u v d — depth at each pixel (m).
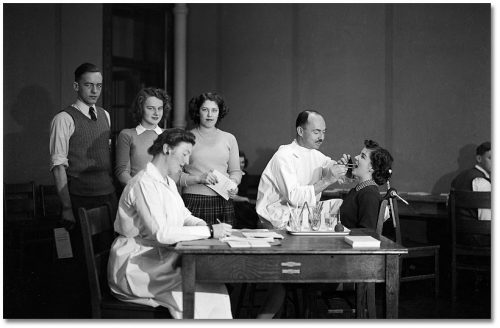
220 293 3.22
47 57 6.51
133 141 4.32
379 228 3.70
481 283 5.30
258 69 7.29
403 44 6.31
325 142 6.80
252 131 7.34
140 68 7.46
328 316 4.21
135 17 7.40
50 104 6.53
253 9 7.32
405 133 6.30
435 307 4.54
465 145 5.94
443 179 6.07
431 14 6.14
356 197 3.78
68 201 4.30
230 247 2.92
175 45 7.52
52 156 4.31
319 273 2.93
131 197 3.21
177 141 3.26
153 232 3.12
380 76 6.45
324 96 6.82
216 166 4.25
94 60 6.82
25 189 6.08
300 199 3.85
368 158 3.82
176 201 3.33
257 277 2.91
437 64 6.11
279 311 3.61
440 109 6.09
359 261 2.94
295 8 7.02
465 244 4.80
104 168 4.55
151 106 4.32
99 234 3.47
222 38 7.54
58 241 4.07
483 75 5.82
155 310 3.09
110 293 3.28
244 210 6.12
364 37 6.55
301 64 6.98
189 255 2.89
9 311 4.20
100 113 4.59
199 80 7.66
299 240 3.19
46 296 4.62
